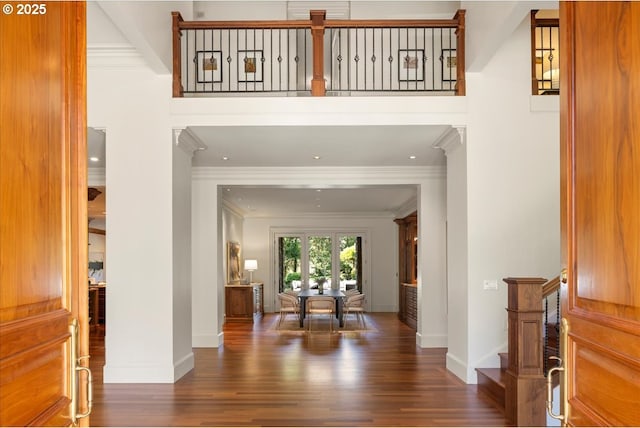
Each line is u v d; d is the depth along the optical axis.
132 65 5.97
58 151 1.64
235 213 13.94
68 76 1.71
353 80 7.95
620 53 1.44
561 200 1.85
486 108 5.93
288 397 5.32
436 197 8.49
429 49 7.78
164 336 5.91
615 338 1.46
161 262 5.93
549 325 5.54
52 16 1.61
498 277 5.87
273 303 15.54
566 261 1.81
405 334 10.11
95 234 14.14
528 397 4.25
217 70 7.74
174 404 5.05
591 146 1.62
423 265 8.52
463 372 6.02
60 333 1.62
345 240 15.68
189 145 6.53
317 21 5.93
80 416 1.73
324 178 8.50
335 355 7.73
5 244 1.31
